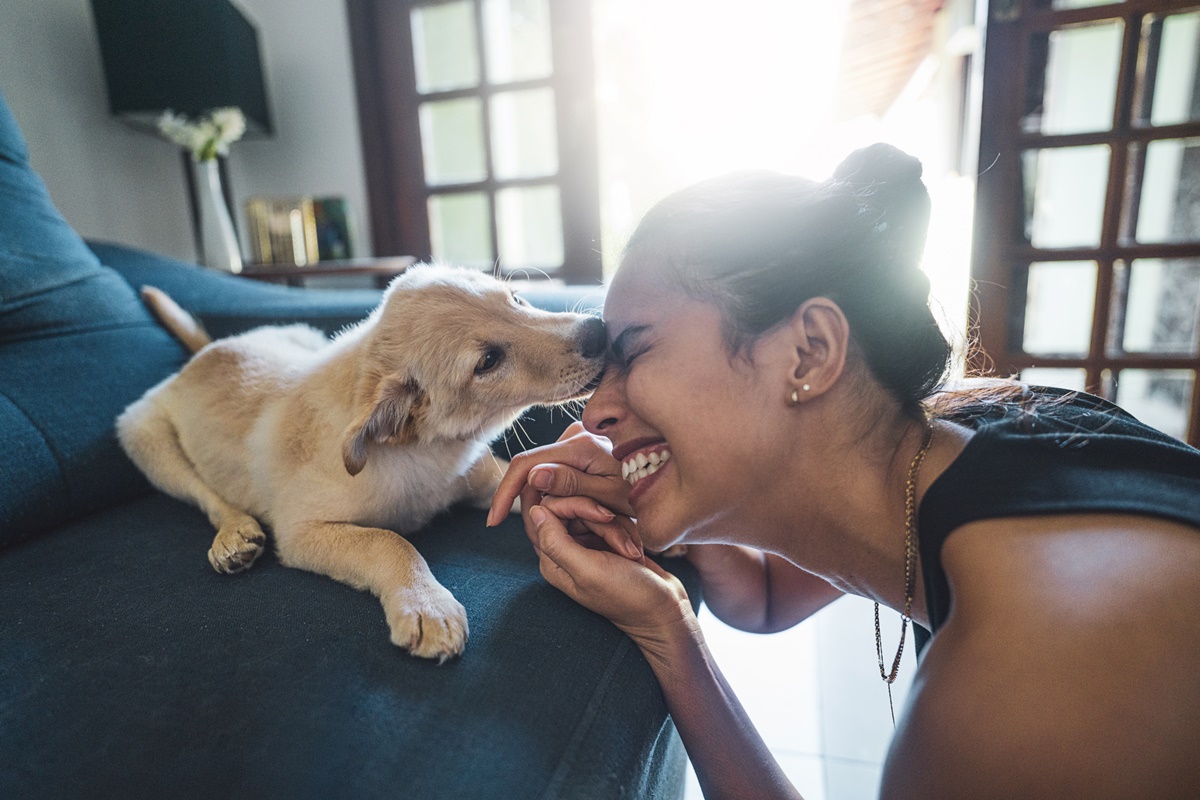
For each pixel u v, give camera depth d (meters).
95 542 1.12
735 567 1.08
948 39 4.59
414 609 0.80
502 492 0.93
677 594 0.81
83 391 1.33
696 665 0.78
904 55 5.90
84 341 1.40
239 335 1.66
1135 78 2.05
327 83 3.11
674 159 4.84
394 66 3.14
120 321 1.51
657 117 4.85
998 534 0.54
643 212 0.98
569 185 3.16
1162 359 2.20
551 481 0.89
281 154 3.22
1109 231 2.15
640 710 0.73
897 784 0.52
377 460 1.13
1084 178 4.17
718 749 0.77
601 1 4.29
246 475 1.22
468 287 1.28
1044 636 0.47
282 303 1.83
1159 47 2.12
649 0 4.34
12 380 1.22
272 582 0.97
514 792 0.59
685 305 0.68
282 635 0.82
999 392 0.82
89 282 1.49
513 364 1.22
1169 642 0.44
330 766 0.62
